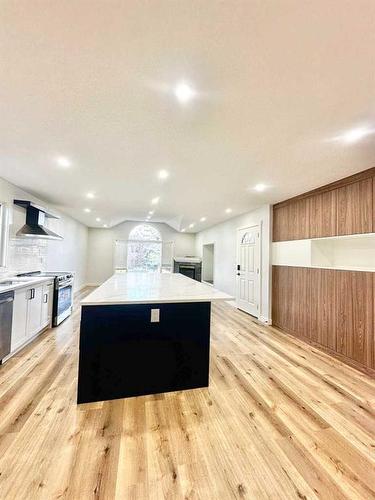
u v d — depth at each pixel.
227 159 2.58
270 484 1.35
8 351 2.76
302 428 1.81
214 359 3.01
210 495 1.28
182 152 2.44
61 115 1.83
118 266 9.01
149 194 4.19
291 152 2.36
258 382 2.47
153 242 9.32
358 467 1.48
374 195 2.72
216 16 1.04
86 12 1.04
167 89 1.51
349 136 2.03
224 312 5.55
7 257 3.56
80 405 2.02
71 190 3.99
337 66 1.29
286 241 4.24
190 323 2.35
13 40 1.17
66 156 2.59
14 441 1.60
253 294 5.19
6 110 1.77
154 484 1.33
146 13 1.04
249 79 1.40
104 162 2.75
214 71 1.35
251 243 5.32
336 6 0.99
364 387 2.43
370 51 1.19
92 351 2.09
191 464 1.47
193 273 8.97
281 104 1.63
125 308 2.18
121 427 1.77
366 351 2.74
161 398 2.16
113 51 1.23
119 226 9.16
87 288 8.23
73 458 1.48
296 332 3.91
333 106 1.63
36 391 2.20
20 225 3.92
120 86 1.49
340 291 3.12
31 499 1.22
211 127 1.95
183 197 4.35
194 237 9.71
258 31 1.10
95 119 1.88
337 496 1.29
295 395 2.25
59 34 1.14
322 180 3.17
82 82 1.46
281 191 3.73
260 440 1.68
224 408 2.03
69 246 6.71
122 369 2.15
